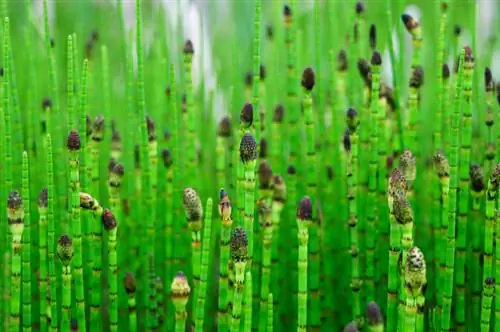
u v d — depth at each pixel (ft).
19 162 2.19
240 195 1.94
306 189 2.25
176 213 2.17
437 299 2.04
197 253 1.91
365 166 2.21
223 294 1.87
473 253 2.08
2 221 2.08
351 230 2.06
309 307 2.16
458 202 2.09
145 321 2.19
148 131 2.10
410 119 2.17
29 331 1.91
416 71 2.13
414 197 2.27
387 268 2.18
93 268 1.98
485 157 2.23
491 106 2.14
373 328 1.70
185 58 2.19
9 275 2.02
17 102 2.16
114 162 2.12
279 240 2.24
